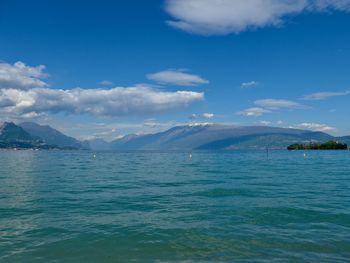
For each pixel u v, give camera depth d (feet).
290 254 40.60
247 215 61.52
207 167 214.07
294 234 48.88
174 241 46.11
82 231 51.08
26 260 39.11
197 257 40.09
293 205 70.79
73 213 64.23
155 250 42.63
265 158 374.63
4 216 61.52
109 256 40.60
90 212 65.21
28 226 54.03
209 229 51.90
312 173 159.33
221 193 90.43
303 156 426.92
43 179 132.57
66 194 89.86
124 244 44.98
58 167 220.23
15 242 45.65
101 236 48.49
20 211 66.13
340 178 132.98
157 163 279.49
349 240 45.83
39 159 378.53
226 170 183.93
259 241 45.75
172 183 117.08
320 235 48.19
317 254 40.50
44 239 47.11
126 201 78.33
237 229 51.88
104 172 173.88
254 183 115.03
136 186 108.68
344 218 58.70
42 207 70.49
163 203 75.20
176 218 59.52
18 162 298.35
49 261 38.86
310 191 93.40
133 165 247.09
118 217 60.64
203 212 64.54
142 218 59.67
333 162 272.51
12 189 100.17
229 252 41.57
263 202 75.15
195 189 99.50
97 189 100.53
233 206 70.44
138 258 39.93
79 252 41.96
